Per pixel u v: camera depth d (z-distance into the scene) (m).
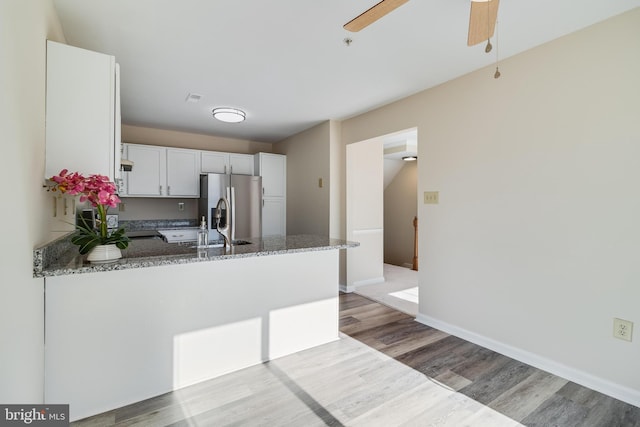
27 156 1.23
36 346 1.38
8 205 0.99
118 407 1.71
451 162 2.74
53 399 1.56
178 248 2.21
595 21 1.88
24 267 1.18
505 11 1.78
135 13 1.81
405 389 1.90
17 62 1.10
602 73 1.88
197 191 4.50
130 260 1.69
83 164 1.69
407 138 5.03
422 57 2.35
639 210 1.75
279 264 2.29
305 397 1.82
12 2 1.05
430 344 2.54
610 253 1.86
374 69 2.54
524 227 2.25
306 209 4.52
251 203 4.53
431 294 2.92
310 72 2.61
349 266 4.13
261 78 2.73
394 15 1.83
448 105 2.76
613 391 1.84
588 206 1.94
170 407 1.72
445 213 2.79
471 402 1.78
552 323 2.11
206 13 1.82
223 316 2.05
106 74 1.75
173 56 2.34
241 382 1.97
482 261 2.51
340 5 1.75
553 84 2.09
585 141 1.95
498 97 2.40
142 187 4.12
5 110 0.97
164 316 1.85
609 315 1.86
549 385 1.96
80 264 1.56
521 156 2.26
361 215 4.49
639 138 1.75
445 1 1.70
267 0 1.70
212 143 4.91
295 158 4.77
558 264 2.08
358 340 2.61
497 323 2.41
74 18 1.85
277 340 2.29
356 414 1.67
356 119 3.84
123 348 1.72
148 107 3.51
